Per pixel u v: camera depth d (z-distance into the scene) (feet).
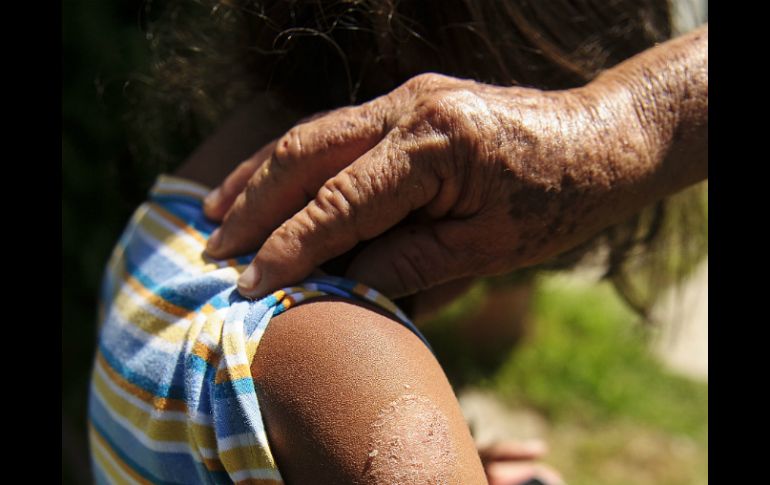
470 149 1.74
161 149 2.62
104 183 4.10
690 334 6.82
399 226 1.87
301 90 2.04
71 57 3.97
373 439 1.62
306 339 1.69
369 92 2.02
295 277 1.77
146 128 2.61
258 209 1.85
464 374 6.23
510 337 6.48
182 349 1.79
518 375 6.43
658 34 2.20
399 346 1.70
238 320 1.73
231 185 1.94
